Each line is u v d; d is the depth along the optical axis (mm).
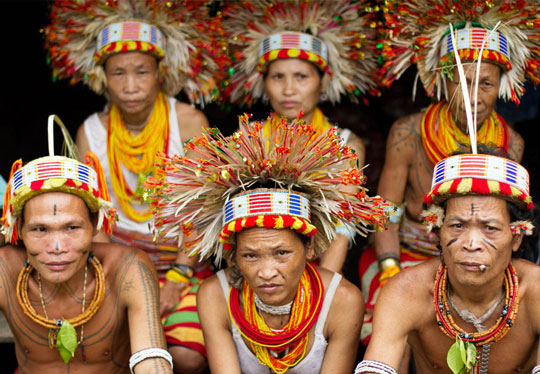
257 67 5430
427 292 3748
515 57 4844
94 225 3951
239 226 3633
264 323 3922
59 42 5434
